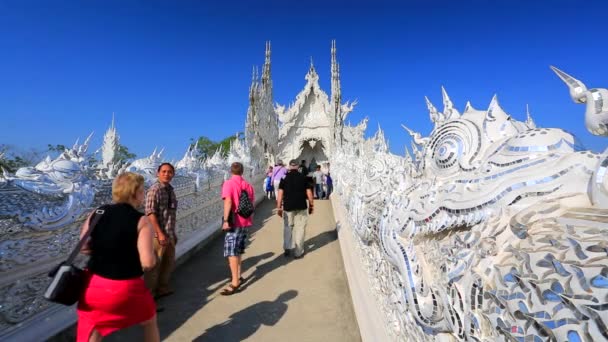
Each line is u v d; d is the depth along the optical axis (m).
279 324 3.94
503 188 1.30
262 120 22.91
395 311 2.35
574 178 1.21
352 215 5.08
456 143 1.73
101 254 2.36
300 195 6.58
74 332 3.43
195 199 7.61
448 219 1.49
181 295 4.74
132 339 3.57
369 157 5.32
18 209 2.98
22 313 3.08
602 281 0.81
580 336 0.79
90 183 3.96
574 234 0.99
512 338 0.96
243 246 5.07
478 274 1.16
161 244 4.25
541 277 0.92
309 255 6.69
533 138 1.38
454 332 1.32
